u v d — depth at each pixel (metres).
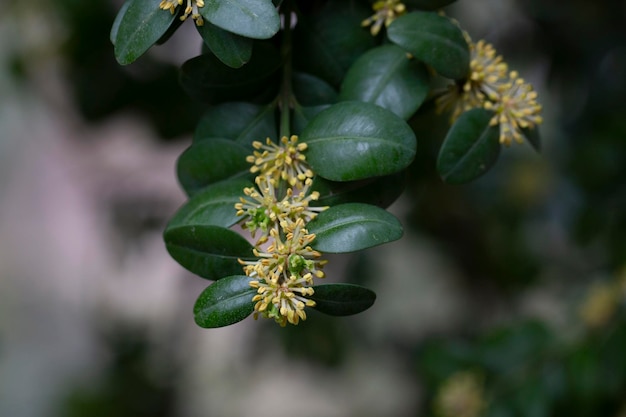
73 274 0.99
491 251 0.62
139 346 0.69
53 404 0.88
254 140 0.29
